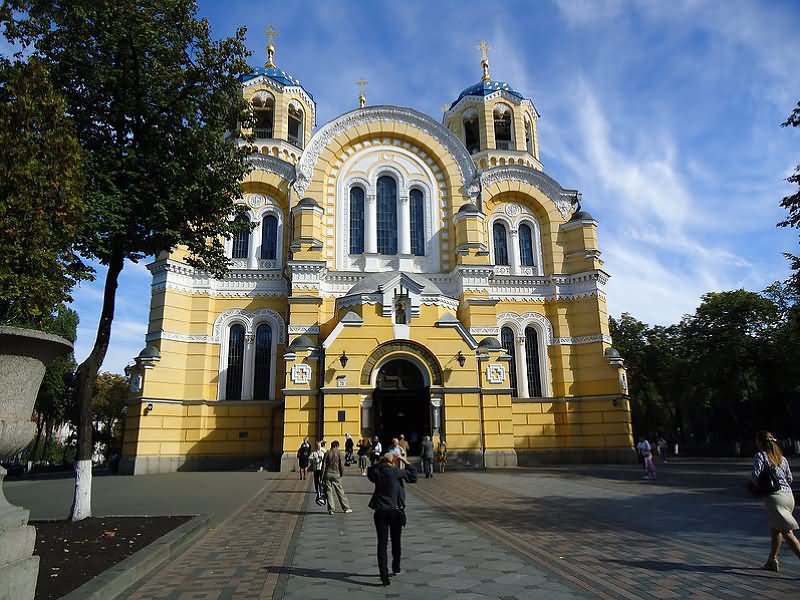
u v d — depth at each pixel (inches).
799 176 899.4
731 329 2042.3
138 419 1348.4
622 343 2454.5
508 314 1621.6
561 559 428.1
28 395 315.3
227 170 708.0
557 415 1557.6
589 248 1643.7
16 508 293.1
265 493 874.1
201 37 667.4
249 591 355.9
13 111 457.7
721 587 353.7
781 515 390.0
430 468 1082.7
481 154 1871.3
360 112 1657.2
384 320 1275.8
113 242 639.1
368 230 1595.7
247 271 1513.3
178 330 1440.7
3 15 581.3
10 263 446.9
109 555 426.0
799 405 2009.1
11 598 266.7
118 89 633.0
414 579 377.1
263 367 1483.8
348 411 1222.3
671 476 1125.1
